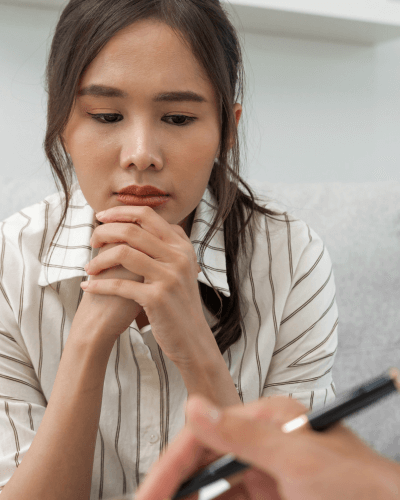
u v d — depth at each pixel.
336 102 1.59
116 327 0.64
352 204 1.25
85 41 0.60
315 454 0.21
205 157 0.65
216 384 0.64
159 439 0.81
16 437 0.73
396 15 1.43
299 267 0.88
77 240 0.82
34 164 1.33
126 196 0.65
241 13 1.35
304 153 1.57
